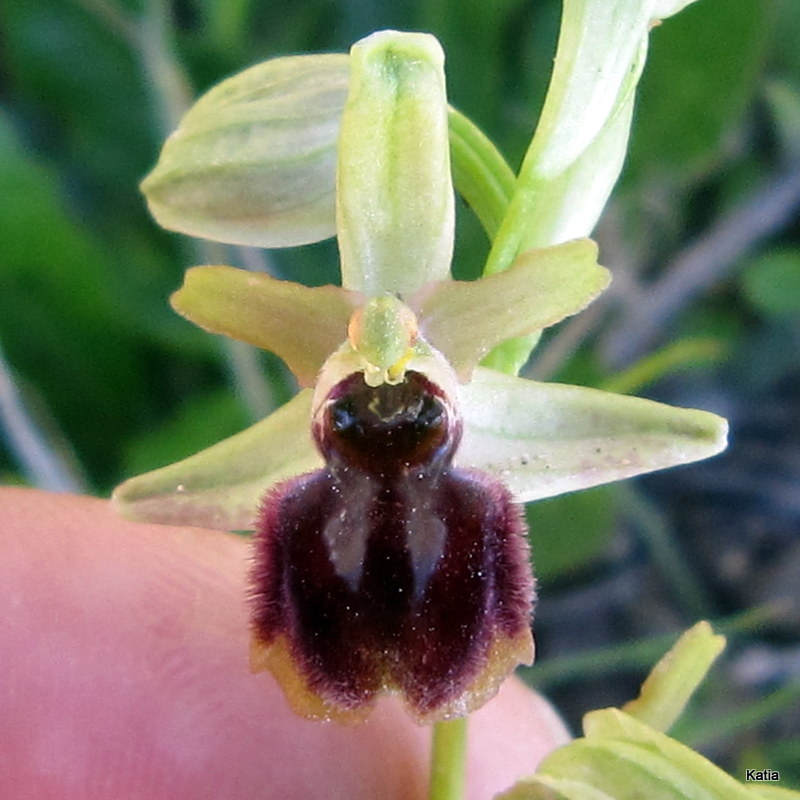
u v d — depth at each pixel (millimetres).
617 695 94
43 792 52
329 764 54
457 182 46
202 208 48
